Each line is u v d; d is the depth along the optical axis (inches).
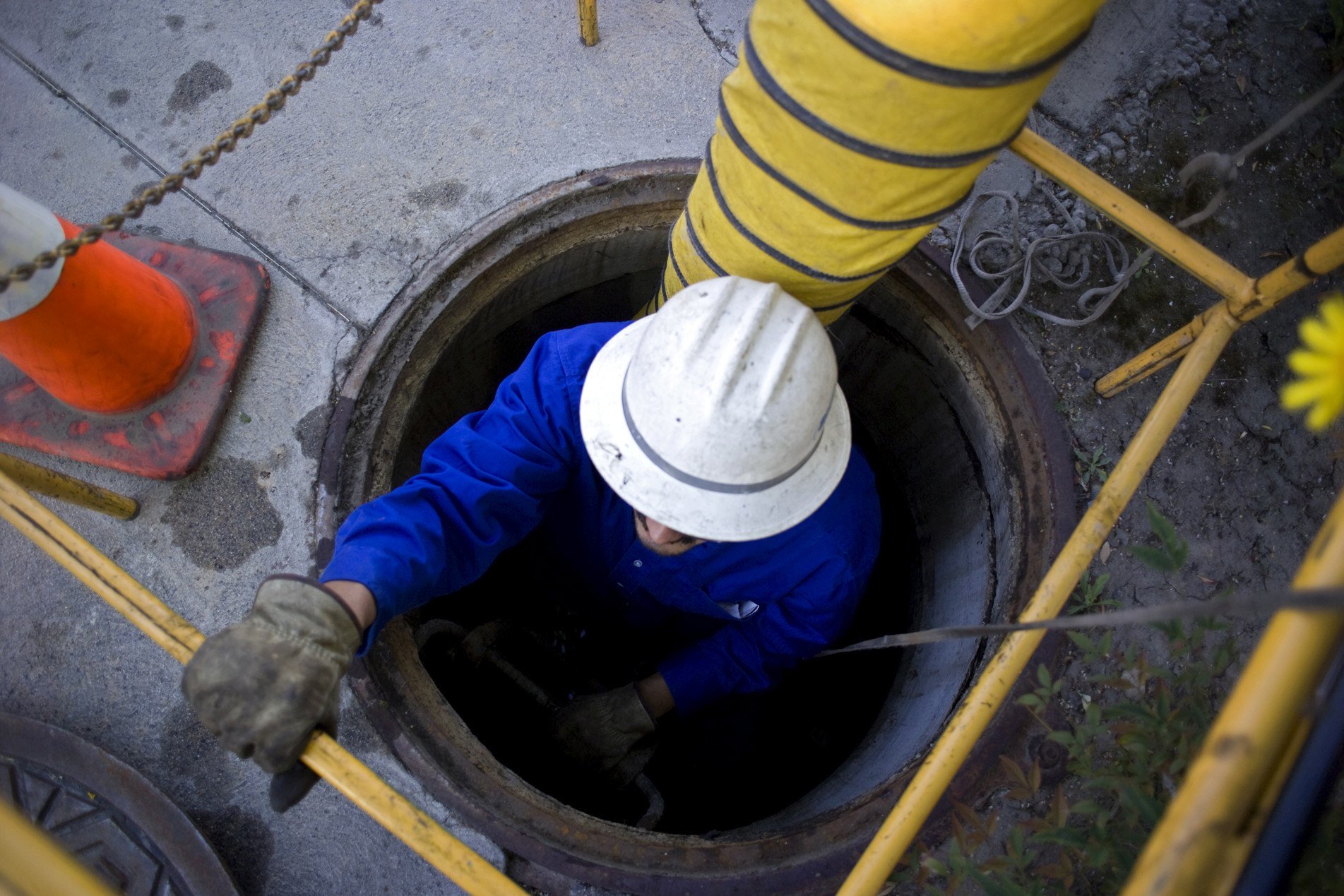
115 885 63.9
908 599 107.0
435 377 90.0
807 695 116.3
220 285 80.3
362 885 66.4
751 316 49.9
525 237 87.7
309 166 86.4
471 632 93.9
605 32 93.0
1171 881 29.3
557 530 85.0
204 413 76.6
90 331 66.8
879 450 114.7
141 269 73.0
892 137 43.4
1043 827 64.4
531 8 93.1
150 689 70.9
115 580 51.2
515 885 44.8
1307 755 32.5
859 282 57.6
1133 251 86.4
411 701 70.9
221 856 65.5
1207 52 93.0
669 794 104.6
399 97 89.3
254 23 91.0
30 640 72.2
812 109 43.7
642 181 89.4
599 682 104.3
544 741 92.1
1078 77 91.7
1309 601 26.6
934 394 94.7
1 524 75.1
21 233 59.6
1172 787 59.4
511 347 104.9
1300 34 94.7
